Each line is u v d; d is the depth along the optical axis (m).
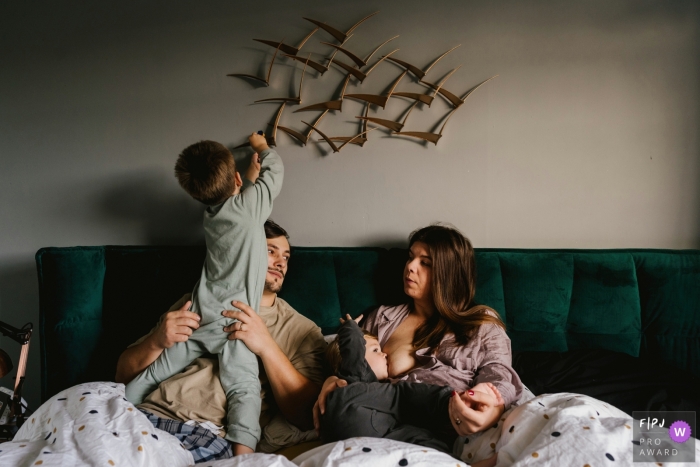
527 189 2.14
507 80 2.11
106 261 2.09
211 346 1.67
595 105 2.09
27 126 2.33
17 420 1.71
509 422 1.33
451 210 2.17
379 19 2.14
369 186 2.20
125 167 2.29
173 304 2.01
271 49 2.19
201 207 2.26
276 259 1.89
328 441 1.52
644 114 2.08
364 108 2.17
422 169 2.17
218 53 2.22
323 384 1.65
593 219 2.13
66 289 1.96
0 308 2.34
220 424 1.60
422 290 1.85
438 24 2.12
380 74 2.15
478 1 2.10
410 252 1.90
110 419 1.34
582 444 1.15
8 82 2.32
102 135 2.30
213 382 1.64
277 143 2.22
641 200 2.11
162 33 2.24
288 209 2.24
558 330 2.00
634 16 2.06
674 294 1.96
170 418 1.57
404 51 2.14
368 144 2.18
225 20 2.21
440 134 2.12
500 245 2.16
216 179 1.67
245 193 1.74
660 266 1.97
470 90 2.13
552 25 2.09
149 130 2.27
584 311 1.99
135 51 2.26
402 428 1.48
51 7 2.29
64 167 2.32
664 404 1.60
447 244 1.82
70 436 1.27
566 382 1.75
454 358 1.69
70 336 1.96
